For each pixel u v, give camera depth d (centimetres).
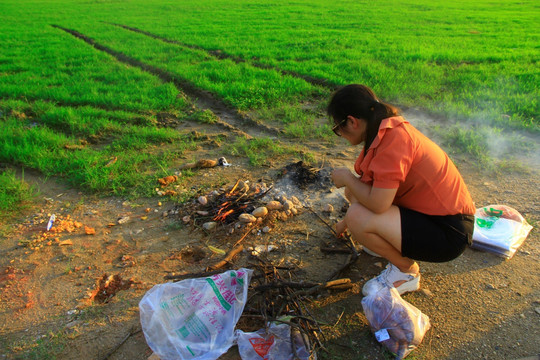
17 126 643
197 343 258
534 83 833
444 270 336
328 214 409
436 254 277
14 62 1149
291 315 277
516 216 378
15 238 380
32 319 291
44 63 1147
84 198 450
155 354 256
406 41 1385
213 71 980
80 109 728
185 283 285
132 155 550
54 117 673
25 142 566
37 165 516
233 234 379
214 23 1966
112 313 295
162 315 267
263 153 555
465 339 273
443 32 1620
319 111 732
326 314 293
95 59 1174
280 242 370
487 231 365
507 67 984
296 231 385
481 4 2908
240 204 411
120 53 1284
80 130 642
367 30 1691
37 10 2752
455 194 271
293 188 456
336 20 2011
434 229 272
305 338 259
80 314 294
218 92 817
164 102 774
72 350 268
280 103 760
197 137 620
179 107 772
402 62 1038
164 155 542
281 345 256
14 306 303
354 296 309
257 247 361
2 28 1877
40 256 355
